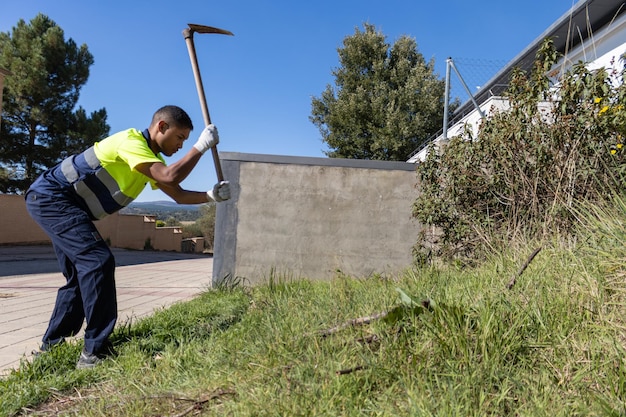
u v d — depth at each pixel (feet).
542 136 15.15
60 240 10.09
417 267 17.42
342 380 6.92
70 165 10.40
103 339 9.84
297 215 20.35
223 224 20.29
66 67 64.95
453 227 17.30
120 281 26.71
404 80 78.69
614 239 9.49
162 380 8.55
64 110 66.64
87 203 10.68
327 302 12.13
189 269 37.93
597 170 14.06
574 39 30.78
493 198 16.40
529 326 7.86
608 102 14.08
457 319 7.88
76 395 8.45
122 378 8.80
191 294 21.06
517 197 15.70
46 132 65.92
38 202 10.22
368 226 20.33
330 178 20.47
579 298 8.36
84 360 9.80
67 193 10.39
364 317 9.25
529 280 9.42
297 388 6.99
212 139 10.11
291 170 20.47
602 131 13.98
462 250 17.19
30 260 40.37
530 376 6.68
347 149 78.23
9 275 28.66
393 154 75.51
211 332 11.44
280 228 20.29
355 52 80.89
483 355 7.04
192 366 9.09
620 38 24.85
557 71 15.83
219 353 9.43
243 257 20.21
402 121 73.51
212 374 8.35
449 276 13.83
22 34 63.77
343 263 20.17
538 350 7.33
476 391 6.35
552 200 14.78
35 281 25.48
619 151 13.93
